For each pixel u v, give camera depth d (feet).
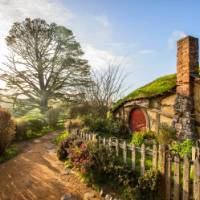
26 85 97.86
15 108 96.68
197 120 31.60
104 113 50.11
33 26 95.25
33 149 36.63
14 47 96.89
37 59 97.35
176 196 16.14
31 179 23.11
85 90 61.26
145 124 39.88
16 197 19.44
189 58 32.07
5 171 25.75
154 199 16.83
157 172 17.49
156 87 39.47
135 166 20.48
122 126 42.88
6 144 31.42
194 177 14.84
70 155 27.14
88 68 100.68
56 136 48.65
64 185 21.36
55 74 98.12
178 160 16.15
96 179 20.70
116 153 22.71
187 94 32.17
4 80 97.45
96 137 27.66
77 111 57.93
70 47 101.50
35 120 53.78
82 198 18.74
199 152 18.06
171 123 34.19
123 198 17.60
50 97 98.94
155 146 18.24
